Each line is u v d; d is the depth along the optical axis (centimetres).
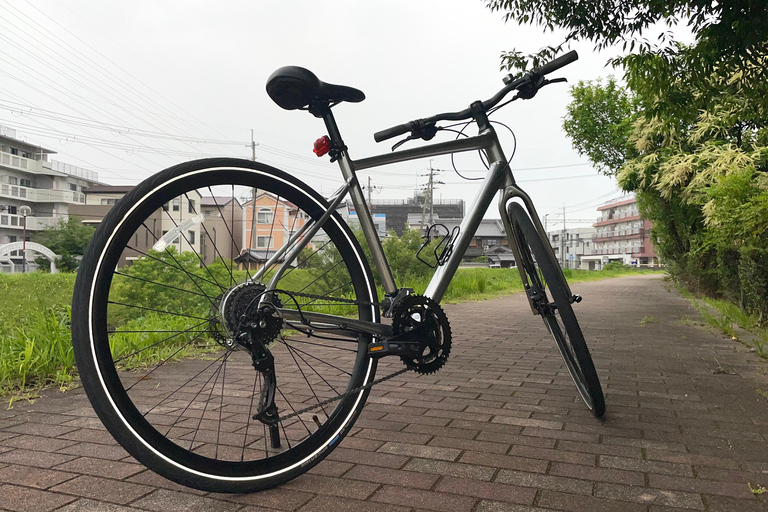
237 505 179
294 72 195
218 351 459
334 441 207
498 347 534
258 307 185
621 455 229
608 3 567
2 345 393
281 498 185
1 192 5778
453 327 705
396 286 228
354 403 215
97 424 266
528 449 236
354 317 221
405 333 217
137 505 178
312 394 330
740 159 988
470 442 245
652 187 1270
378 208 10656
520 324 739
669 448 238
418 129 263
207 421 272
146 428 165
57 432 253
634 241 9844
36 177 6338
